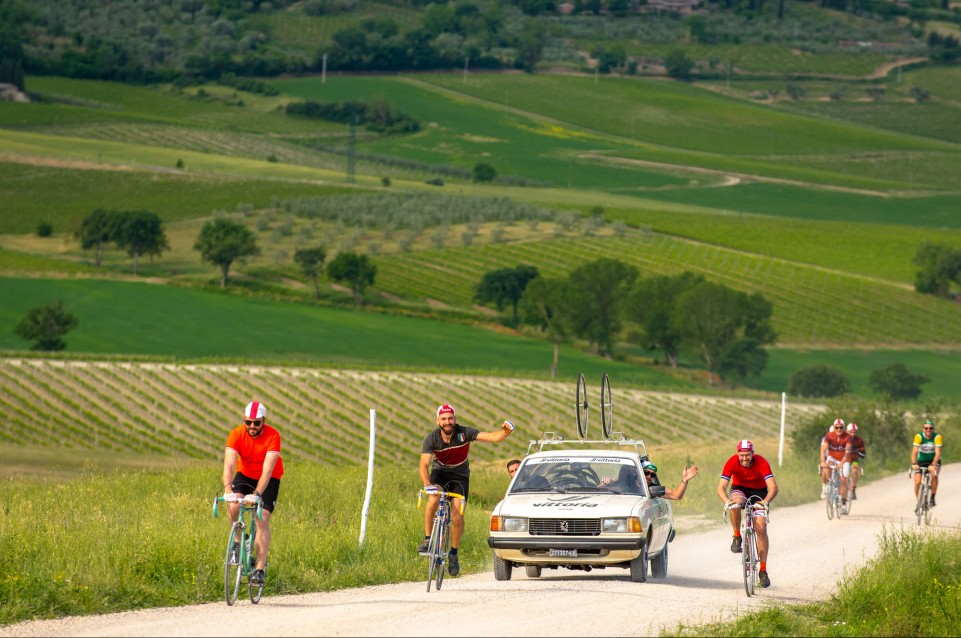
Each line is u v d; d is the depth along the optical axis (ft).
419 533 212.43
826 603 158.51
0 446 577.02
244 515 144.97
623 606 145.59
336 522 219.20
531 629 125.08
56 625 126.82
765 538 169.89
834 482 281.74
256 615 134.72
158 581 153.17
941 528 258.16
